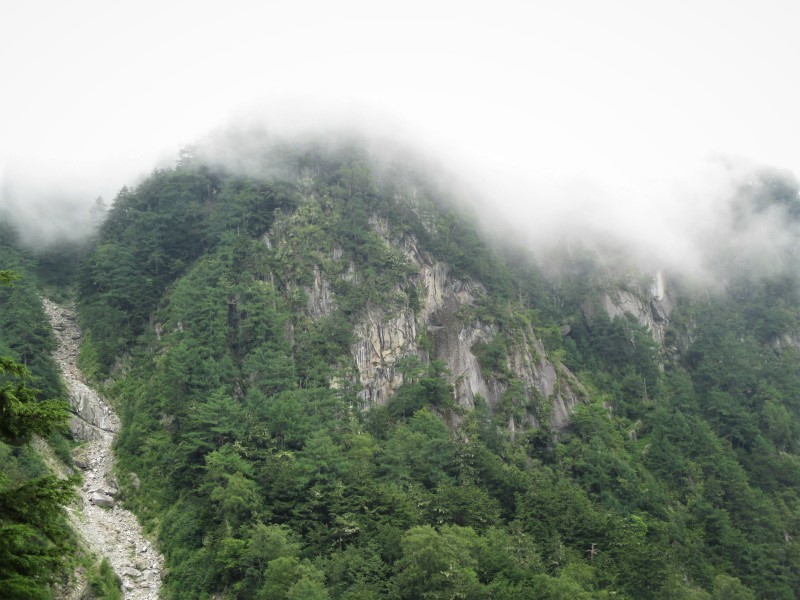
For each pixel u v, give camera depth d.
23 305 117.56
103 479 98.06
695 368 170.12
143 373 115.56
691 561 108.06
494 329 132.38
